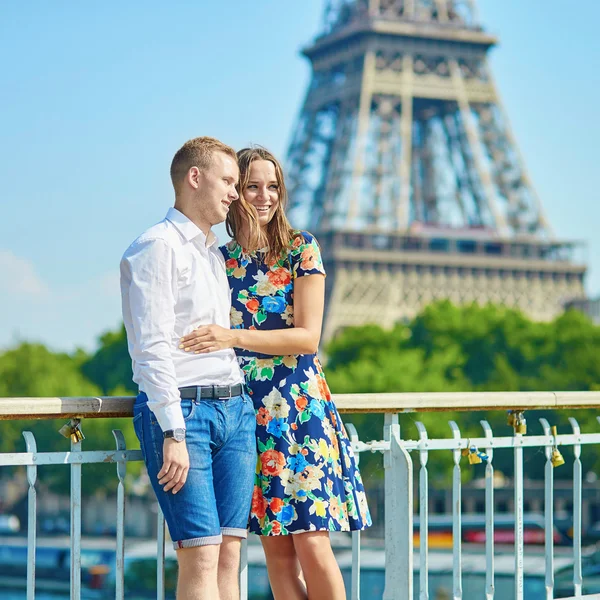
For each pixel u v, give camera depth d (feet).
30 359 454.81
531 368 409.49
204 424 23.98
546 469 33.73
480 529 190.39
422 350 425.69
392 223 506.48
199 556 23.61
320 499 25.79
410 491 29.48
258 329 26.50
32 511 24.98
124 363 508.12
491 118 526.98
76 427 25.58
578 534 34.55
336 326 453.99
